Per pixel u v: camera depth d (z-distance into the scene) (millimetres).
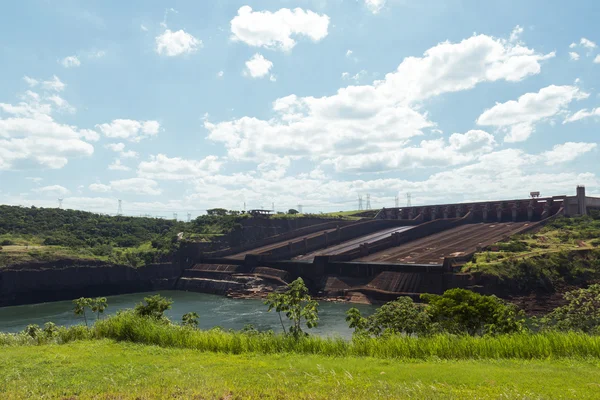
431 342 24188
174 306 129500
